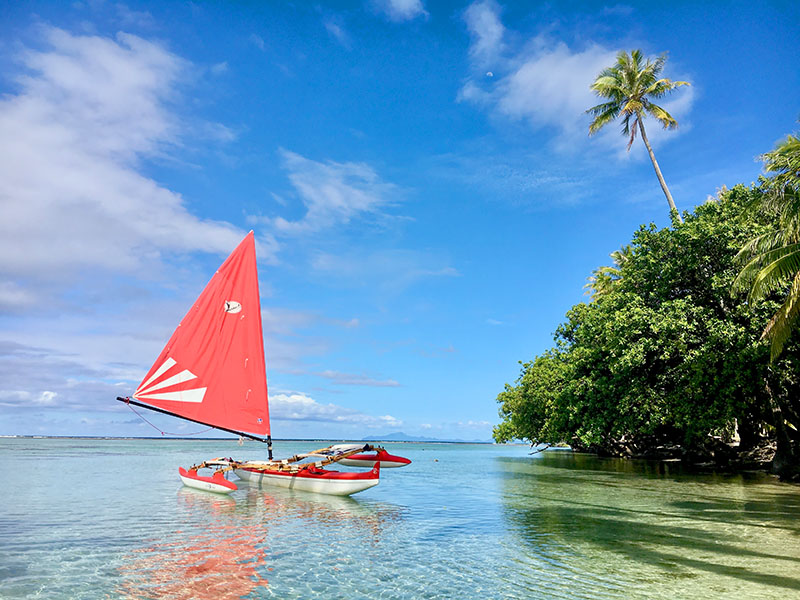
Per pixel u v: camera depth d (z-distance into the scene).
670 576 8.60
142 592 7.76
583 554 10.16
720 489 21.16
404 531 12.39
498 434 62.31
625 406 27.38
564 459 51.53
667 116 35.00
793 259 16.14
